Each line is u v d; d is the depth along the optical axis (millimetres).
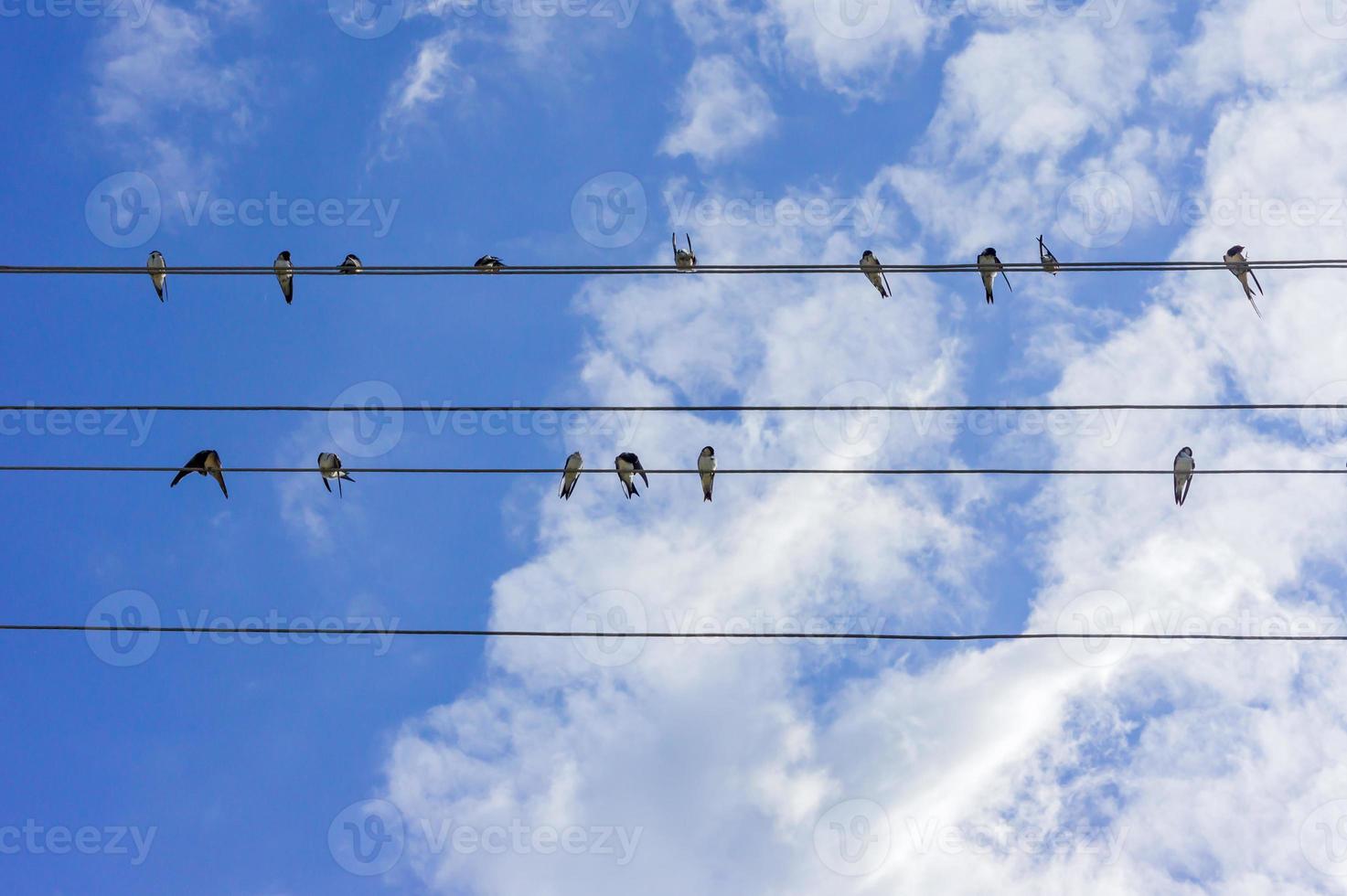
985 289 20766
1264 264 15742
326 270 15555
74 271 15445
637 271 15594
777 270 15648
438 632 14969
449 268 15594
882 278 19938
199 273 15617
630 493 19406
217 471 17406
